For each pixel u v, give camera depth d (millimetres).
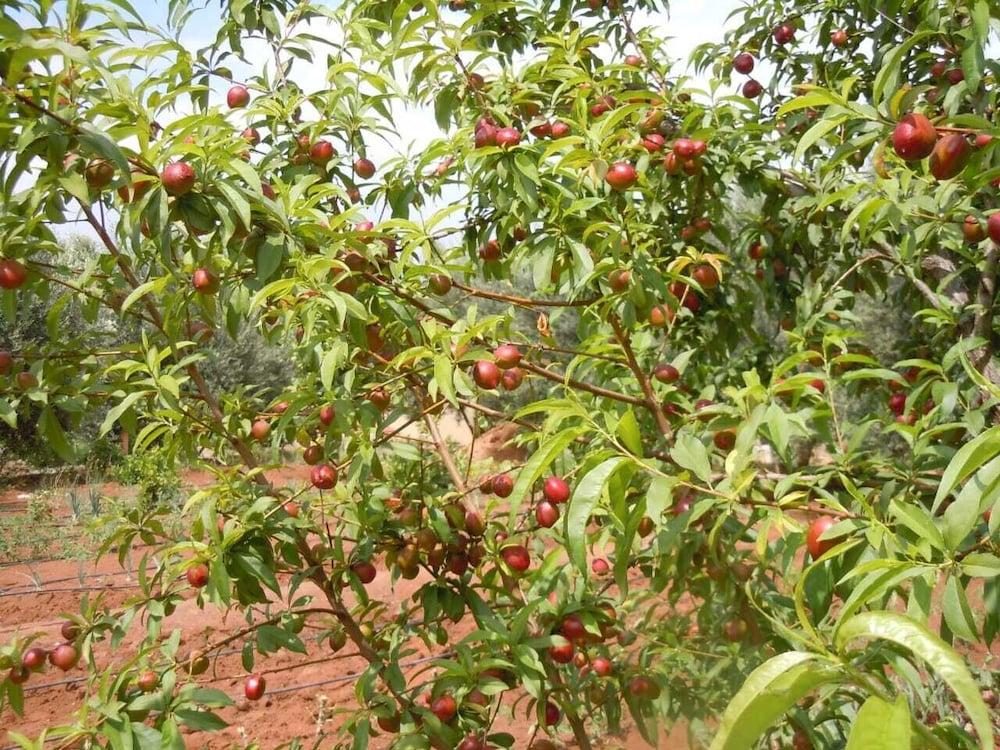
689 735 2145
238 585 2254
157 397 2389
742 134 3152
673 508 1922
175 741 1878
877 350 5844
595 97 2773
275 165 2625
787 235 3260
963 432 2297
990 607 1397
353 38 2879
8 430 10656
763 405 1617
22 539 8531
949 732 1193
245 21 2949
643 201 3041
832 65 3475
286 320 2176
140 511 2602
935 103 2607
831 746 1841
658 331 2734
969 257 2471
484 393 2328
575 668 2480
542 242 2213
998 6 2137
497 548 2350
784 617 2100
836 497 1847
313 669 5238
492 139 2275
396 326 2340
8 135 1527
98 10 1904
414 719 2260
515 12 3482
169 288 2531
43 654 2293
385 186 2852
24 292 2527
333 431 2195
